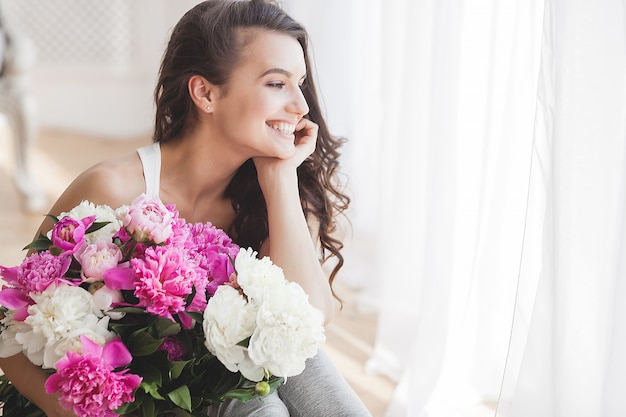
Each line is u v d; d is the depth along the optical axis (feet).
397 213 8.68
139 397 4.20
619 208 5.68
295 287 4.43
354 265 10.88
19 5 18.37
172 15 18.31
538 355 5.96
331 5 10.78
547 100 5.65
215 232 5.05
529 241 6.07
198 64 5.42
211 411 5.11
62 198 5.53
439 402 7.49
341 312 10.07
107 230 4.49
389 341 8.71
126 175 5.55
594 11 5.50
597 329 5.80
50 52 18.58
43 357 4.18
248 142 5.43
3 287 4.32
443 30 7.30
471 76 7.11
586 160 5.62
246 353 4.33
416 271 8.68
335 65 10.85
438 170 7.23
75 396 3.93
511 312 7.22
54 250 4.36
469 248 7.32
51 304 4.10
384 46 9.20
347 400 5.21
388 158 9.41
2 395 5.08
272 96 5.37
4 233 12.48
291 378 5.31
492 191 7.04
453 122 7.16
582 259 5.72
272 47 5.36
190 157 5.65
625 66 5.54
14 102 13.21
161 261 4.18
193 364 4.38
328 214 6.26
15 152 13.46
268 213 5.63
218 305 4.28
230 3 5.47
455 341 7.45
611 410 5.93
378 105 10.59
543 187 5.84
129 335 4.22
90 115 18.72
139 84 18.71
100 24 18.45
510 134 6.81
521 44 6.66
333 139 6.16
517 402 6.07
